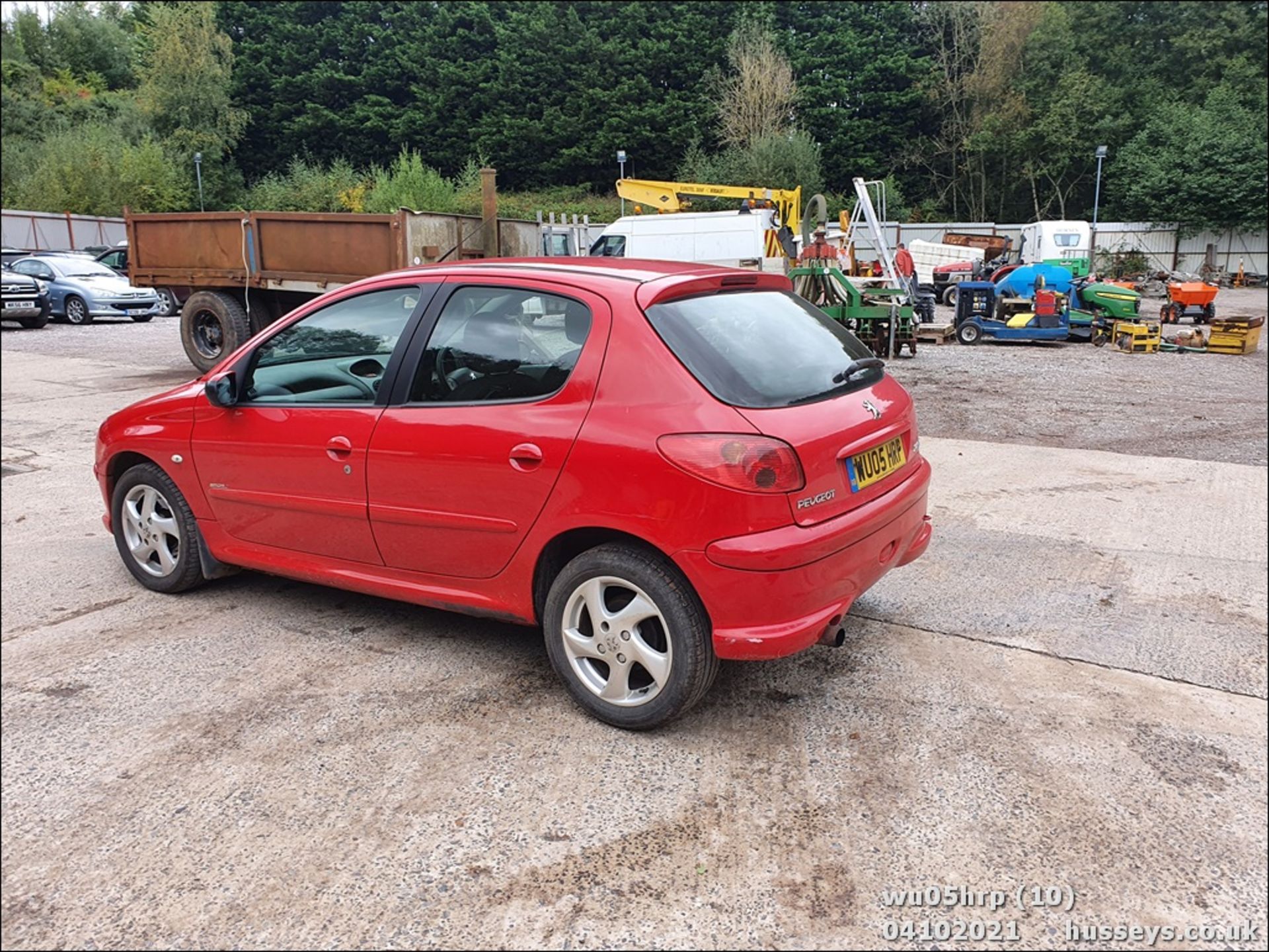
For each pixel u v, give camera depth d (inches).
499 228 510.3
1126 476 276.4
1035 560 200.4
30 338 674.8
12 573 192.7
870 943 88.7
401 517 142.0
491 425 131.0
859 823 107.1
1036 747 124.2
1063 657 151.9
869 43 1998.0
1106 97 1772.9
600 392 123.3
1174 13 1817.2
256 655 152.0
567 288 130.7
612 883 96.9
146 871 99.0
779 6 2100.1
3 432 342.6
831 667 147.8
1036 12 1855.3
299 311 157.5
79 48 2495.1
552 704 135.1
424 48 2213.3
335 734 126.8
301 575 160.7
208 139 1871.3
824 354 137.3
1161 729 129.0
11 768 118.3
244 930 90.4
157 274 491.5
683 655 119.8
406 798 111.9
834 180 1979.6
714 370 119.8
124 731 127.8
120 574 192.5
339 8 2320.4
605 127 2041.1
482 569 136.9
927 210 1947.6
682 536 115.6
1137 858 101.4
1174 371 517.0
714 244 724.0
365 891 95.8
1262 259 1510.8
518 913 92.4
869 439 128.5
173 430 170.2
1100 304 652.7
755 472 112.6
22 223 1344.7
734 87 1831.9
